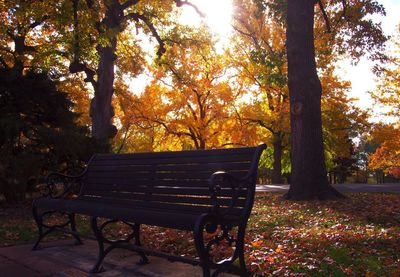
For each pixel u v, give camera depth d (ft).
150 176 16.24
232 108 103.71
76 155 36.88
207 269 10.91
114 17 59.16
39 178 35.76
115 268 14.43
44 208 17.67
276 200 38.88
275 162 106.93
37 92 35.09
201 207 13.66
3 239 19.75
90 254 16.57
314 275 12.47
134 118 104.73
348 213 27.40
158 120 106.93
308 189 37.86
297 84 39.29
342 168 173.58
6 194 33.63
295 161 38.73
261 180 203.21
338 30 57.36
